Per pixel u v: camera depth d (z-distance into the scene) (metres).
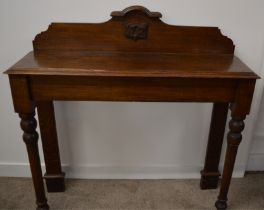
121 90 0.89
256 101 1.26
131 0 1.08
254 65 1.19
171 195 1.30
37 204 1.12
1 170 1.39
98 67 0.88
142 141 1.34
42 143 1.22
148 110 1.28
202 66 0.93
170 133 1.33
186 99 0.92
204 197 1.29
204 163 1.35
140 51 1.08
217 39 1.08
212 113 1.21
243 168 1.41
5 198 1.26
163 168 1.40
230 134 1.00
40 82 0.87
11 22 1.10
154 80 0.88
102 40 1.06
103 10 1.09
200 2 1.08
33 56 1.00
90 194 1.30
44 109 1.15
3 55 1.15
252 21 1.12
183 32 1.06
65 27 1.05
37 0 1.07
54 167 1.27
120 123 1.30
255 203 1.26
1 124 1.29
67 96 0.90
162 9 1.09
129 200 1.27
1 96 1.23
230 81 0.89
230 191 1.33
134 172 1.41
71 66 0.88
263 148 1.44
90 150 1.36
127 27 1.04
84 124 1.30
